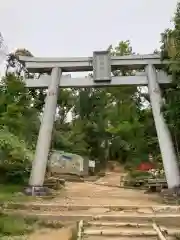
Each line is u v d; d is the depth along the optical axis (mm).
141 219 12812
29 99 25188
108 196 20891
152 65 22281
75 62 22625
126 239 10008
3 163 22281
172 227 11898
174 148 21547
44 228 11805
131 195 21641
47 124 21500
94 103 52094
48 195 19688
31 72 23703
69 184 31859
